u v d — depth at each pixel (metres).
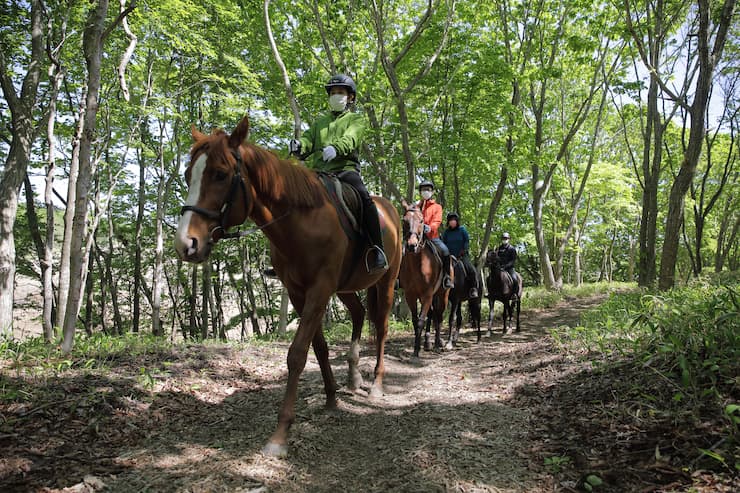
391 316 15.21
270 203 3.32
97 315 22.00
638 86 14.84
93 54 5.68
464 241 9.57
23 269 17.55
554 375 5.07
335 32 12.67
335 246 3.57
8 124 11.70
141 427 3.65
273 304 23.61
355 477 3.01
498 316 14.77
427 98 14.79
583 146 24.97
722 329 3.76
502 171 16.56
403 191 18.44
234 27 13.52
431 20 13.23
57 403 3.70
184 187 18.80
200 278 23.50
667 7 13.70
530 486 2.78
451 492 2.77
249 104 13.03
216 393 4.73
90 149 5.70
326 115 4.42
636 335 5.16
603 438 3.15
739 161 21.81
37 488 2.62
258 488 2.78
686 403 3.21
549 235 27.67
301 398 4.66
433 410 4.35
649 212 17.08
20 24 10.72
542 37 16.23
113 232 20.52
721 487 2.34
